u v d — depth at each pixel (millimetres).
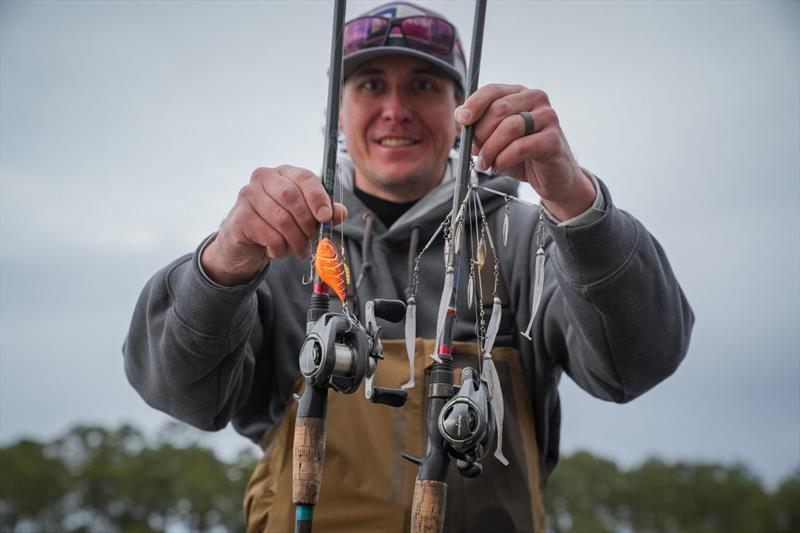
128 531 35375
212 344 2158
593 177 2078
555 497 44531
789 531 45719
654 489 45875
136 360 2459
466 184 1770
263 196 1895
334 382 1642
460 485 2203
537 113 1820
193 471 36531
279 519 2246
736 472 48500
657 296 2145
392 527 2158
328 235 1824
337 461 2227
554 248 2201
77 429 39562
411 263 2527
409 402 2273
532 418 2395
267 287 2516
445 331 1695
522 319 2410
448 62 2740
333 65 1864
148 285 2379
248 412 2623
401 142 2723
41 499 37344
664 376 2293
